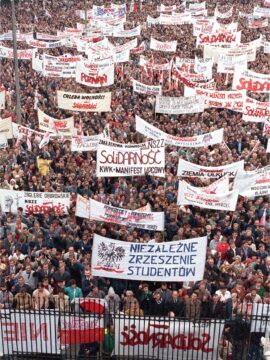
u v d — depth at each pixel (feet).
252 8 258.37
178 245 47.98
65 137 94.07
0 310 46.78
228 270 56.39
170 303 51.37
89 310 48.03
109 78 113.91
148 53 171.22
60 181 78.02
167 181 78.38
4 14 255.29
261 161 87.04
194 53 168.25
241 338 47.29
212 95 99.76
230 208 64.95
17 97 103.35
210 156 88.22
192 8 232.12
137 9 259.60
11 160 88.22
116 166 70.49
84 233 62.69
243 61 131.23
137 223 61.41
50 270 55.98
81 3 273.54
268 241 63.72
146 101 121.90
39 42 158.81
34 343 47.37
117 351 47.19
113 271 48.85
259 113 93.15
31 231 65.10
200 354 46.88
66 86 137.49
